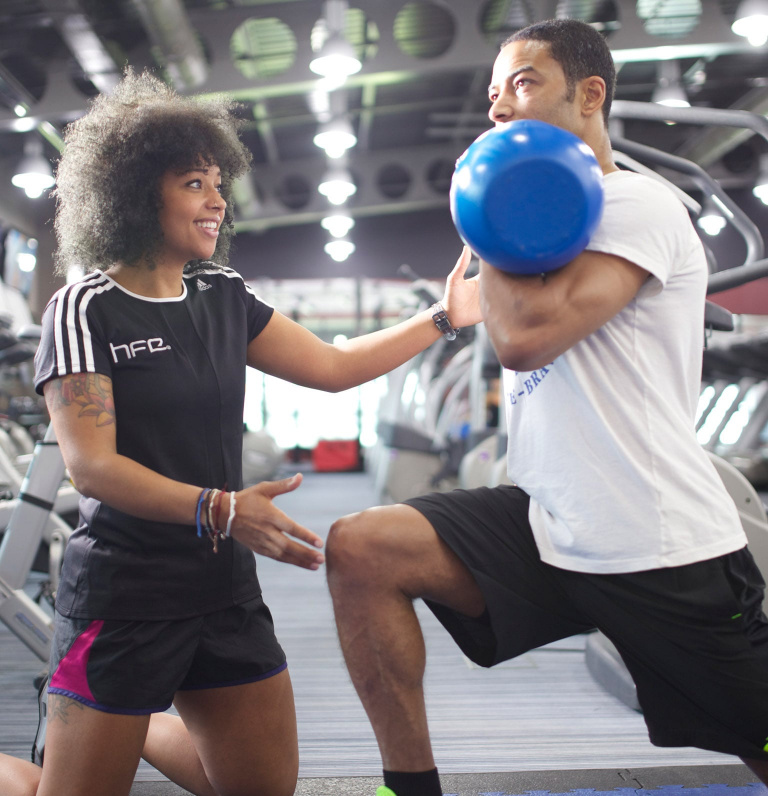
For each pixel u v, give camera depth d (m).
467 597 1.24
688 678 1.16
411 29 7.16
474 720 2.25
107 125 1.27
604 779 1.79
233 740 1.32
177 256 1.30
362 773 1.85
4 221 8.11
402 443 6.30
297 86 6.00
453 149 10.33
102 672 1.17
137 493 1.11
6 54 6.62
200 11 5.94
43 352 1.19
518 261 1.03
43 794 1.18
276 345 1.48
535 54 1.23
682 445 1.16
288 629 3.32
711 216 9.19
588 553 1.15
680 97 6.51
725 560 1.15
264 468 7.79
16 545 2.43
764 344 5.20
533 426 1.22
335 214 10.17
